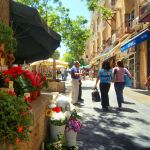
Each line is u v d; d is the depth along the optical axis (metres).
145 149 3.45
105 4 25.25
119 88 6.38
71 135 3.17
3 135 1.50
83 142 3.68
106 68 6.28
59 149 2.88
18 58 5.02
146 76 12.03
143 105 7.18
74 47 19.08
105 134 4.12
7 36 2.73
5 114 1.53
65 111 3.45
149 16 10.16
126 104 7.37
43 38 4.12
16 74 2.51
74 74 7.16
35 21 3.55
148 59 12.01
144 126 4.71
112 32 21.91
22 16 3.52
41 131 2.70
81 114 5.68
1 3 3.20
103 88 6.28
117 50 18.11
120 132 4.27
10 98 1.60
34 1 14.12
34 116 2.12
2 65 2.81
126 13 16.28
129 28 15.27
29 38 4.34
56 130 3.08
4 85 2.38
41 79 3.35
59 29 16.48
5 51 2.92
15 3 3.51
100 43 31.52
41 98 3.11
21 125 1.61
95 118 5.30
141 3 12.87
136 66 13.28
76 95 7.20
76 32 18.33
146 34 10.59
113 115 5.65
